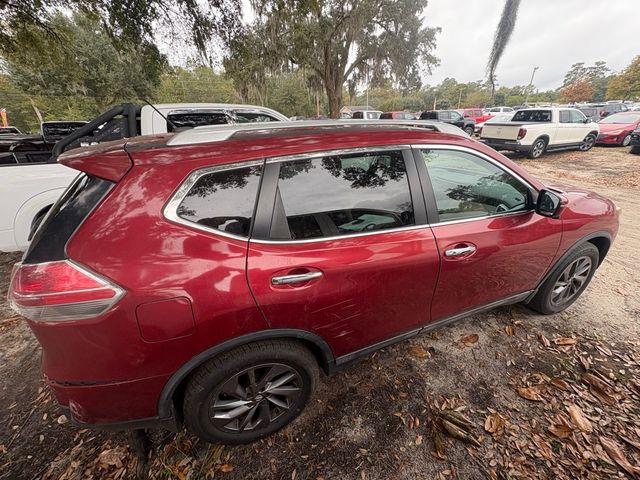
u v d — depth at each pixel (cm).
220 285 137
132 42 695
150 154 139
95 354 128
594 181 758
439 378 218
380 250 171
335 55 1684
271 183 153
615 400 198
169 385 143
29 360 244
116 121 412
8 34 716
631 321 268
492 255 207
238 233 145
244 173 149
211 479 163
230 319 141
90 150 148
